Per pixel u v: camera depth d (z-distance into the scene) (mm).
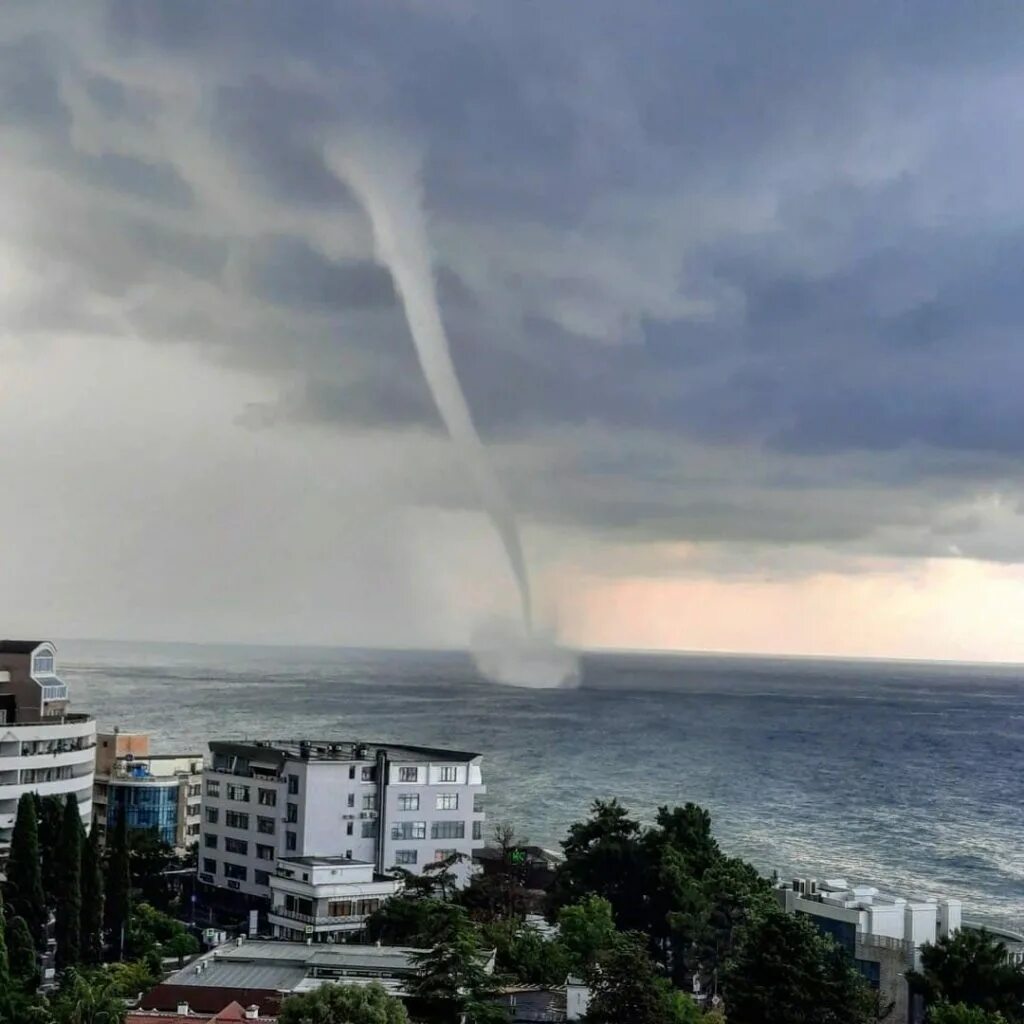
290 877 156125
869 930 139250
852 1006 107812
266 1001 105625
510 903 153500
